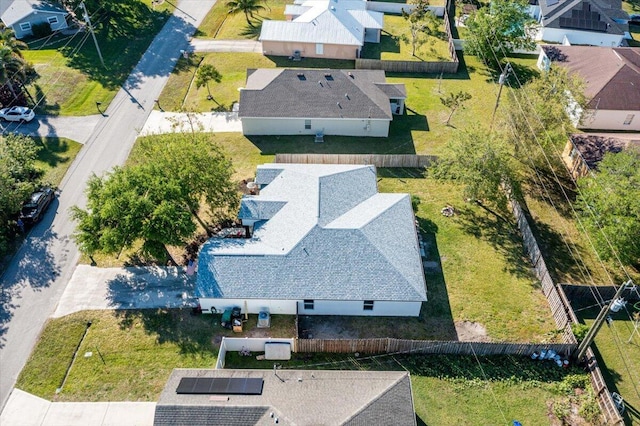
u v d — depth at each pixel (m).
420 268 33.88
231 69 59.38
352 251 33.53
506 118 43.97
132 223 32.59
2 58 47.47
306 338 32.19
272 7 73.38
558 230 40.00
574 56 56.06
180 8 71.81
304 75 51.12
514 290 35.47
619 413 28.12
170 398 25.97
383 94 50.66
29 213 39.16
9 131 48.47
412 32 63.75
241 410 25.27
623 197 34.59
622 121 49.94
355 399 25.91
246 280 32.53
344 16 63.69
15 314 33.31
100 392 29.20
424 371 30.22
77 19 65.94
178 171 36.03
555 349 30.59
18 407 28.47
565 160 46.81
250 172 44.81
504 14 58.12
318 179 38.94
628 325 33.19
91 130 49.41
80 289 34.97
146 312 33.50
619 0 70.56
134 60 60.12
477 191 38.75
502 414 28.22
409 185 44.16
